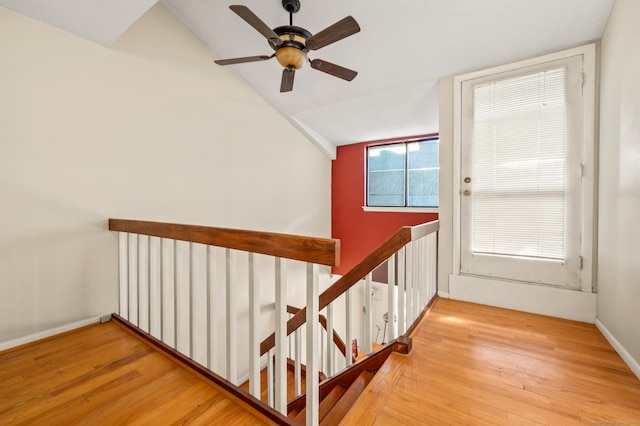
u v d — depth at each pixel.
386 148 4.48
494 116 2.33
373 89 3.04
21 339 1.75
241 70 3.09
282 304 1.14
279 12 2.23
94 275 2.11
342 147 4.82
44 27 1.86
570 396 1.23
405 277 1.84
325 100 3.37
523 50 2.15
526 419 1.10
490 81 2.35
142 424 1.11
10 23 1.72
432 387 1.30
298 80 3.06
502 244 2.31
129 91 2.29
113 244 2.21
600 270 1.89
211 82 2.90
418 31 2.18
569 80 2.05
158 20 2.48
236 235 1.28
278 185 3.76
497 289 2.31
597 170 1.96
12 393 1.28
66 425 1.10
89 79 2.07
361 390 1.43
